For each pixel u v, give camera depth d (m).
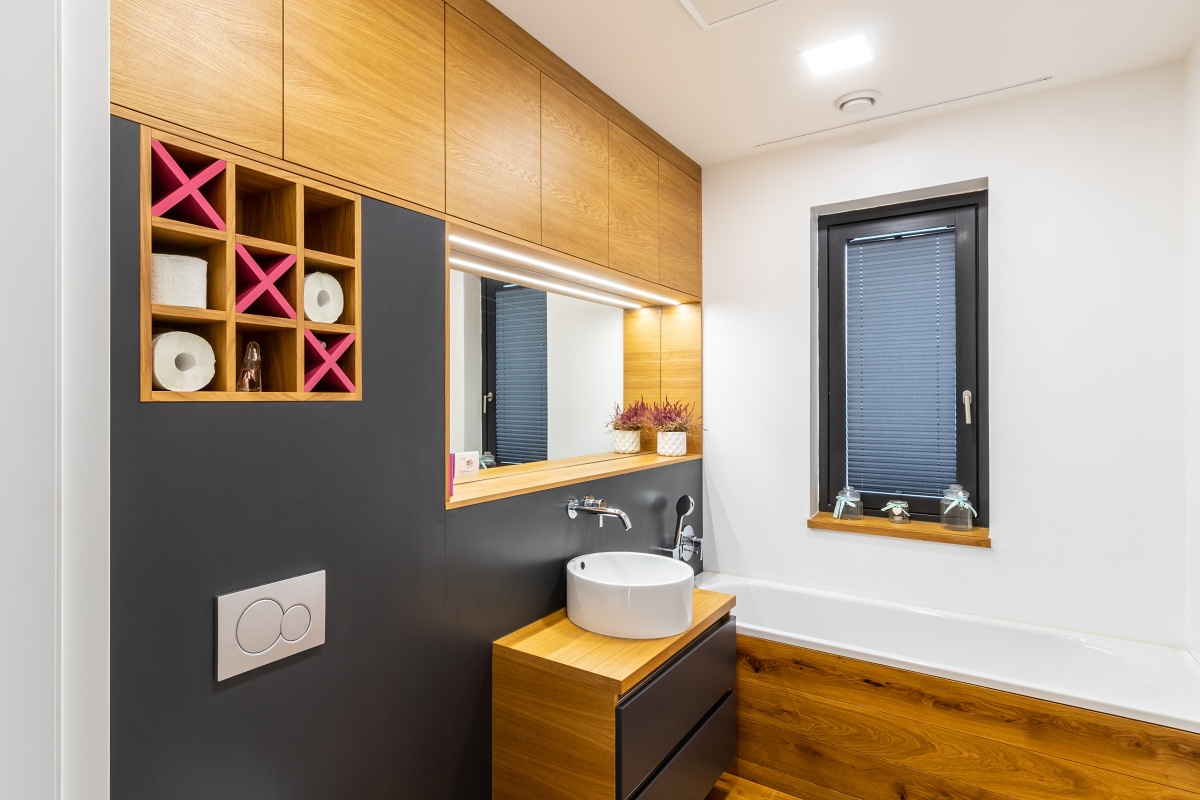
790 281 3.08
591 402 3.06
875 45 2.17
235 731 1.27
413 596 1.66
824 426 3.16
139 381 1.12
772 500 3.13
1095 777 1.94
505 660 1.90
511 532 2.00
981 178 2.65
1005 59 2.27
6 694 0.37
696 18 1.99
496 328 2.43
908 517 2.93
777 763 2.45
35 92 0.38
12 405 0.37
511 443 2.52
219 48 1.23
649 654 1.86
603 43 2.13
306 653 1.41
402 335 1.63
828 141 2.97
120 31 1.09
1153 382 2.37
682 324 3.33
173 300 1.19
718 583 3.13
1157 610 2.37
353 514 1.51
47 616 0.39
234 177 1.25
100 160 0.41
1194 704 1.94
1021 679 2.51
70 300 0.40
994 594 2.64
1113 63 2.31
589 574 2.36
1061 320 2.51
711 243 3.28
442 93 1.74
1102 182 2.43
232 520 1.27
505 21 1.97
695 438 3.31
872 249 3.06
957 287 2.84
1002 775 2.06
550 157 2.15
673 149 3.00
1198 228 2.17
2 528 0.37
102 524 0.42
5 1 0.37
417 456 1.67
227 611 1.24
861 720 2.29
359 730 1.52
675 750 2.02
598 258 2.40
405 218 1.63
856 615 2.86
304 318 1.40
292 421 1.38
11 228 0.37
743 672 2.53
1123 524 2.42
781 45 2.16
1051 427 2.54
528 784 1.85
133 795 1.12
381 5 1.57
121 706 1.10
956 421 2.86
